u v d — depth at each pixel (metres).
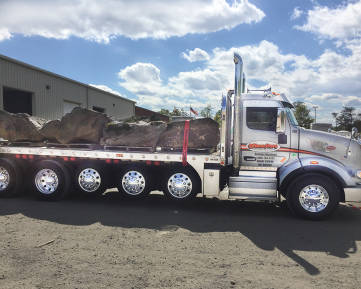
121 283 3.09
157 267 3.49
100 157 6.68
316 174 5.61
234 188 6.01
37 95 19.84
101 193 7.14
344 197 5.58
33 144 7.38
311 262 3.70
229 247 4.18
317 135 5.98
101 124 6.98
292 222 5.48
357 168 5.72
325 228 5.13
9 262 3.58
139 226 5.09
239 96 6.27
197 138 6.31
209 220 5.54
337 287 3.06
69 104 23.66
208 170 6.14
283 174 5.79
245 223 5.38
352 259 3.81
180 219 5.57
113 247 4.10
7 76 17.36
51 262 3.59
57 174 6.88
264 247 4.20
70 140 7.00
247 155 6.32
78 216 5.65
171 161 6.32
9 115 7.36
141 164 6.60
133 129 6.71
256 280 3.20
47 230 4.80
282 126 5.83
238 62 6.13
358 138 5.97
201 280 3.18
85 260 3.66
